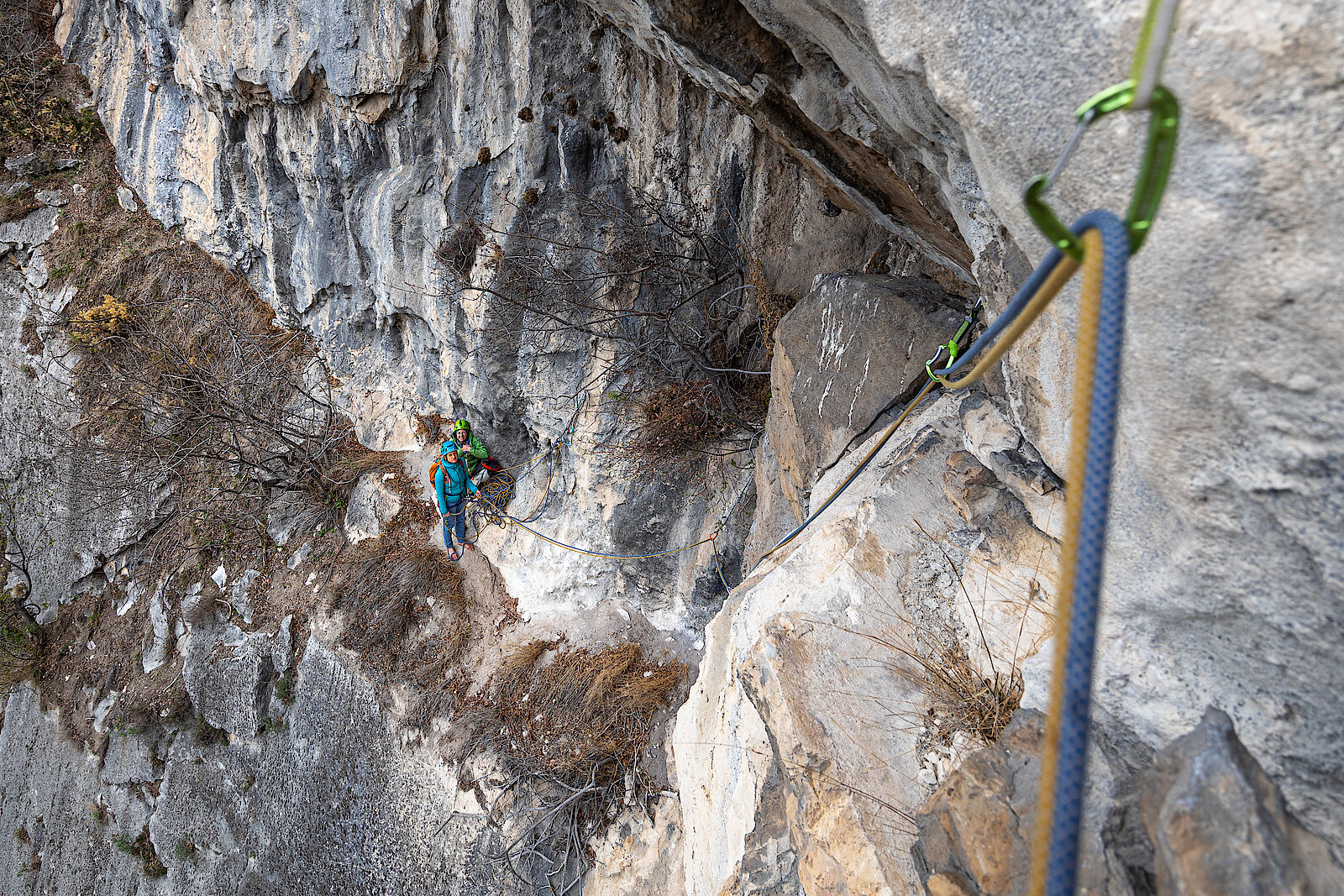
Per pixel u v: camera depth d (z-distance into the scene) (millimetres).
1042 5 1590
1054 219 1095
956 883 2064
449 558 9039
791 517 5480
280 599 10031
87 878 11203
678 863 6242
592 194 7293
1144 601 1982
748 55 3590
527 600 8414
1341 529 1436
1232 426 1541
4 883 12039
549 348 7805
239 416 10539
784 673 3049
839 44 2730
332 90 8484
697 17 3508
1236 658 1819
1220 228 1391
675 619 7801
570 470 8250
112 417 11367
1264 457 1507
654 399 7574
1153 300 1562
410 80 8008
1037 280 1298
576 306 7406
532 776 7184
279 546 10375
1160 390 1644
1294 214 1292
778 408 5441
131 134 11852
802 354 5086
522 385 8102
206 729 10312
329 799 8656
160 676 10953
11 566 12539
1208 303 1464
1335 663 1584
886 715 2781
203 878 9875
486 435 8812
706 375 7129
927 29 1955
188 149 11008
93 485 11500
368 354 10297
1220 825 1550
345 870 8258
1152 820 1735
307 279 10219
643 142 7008
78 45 12656
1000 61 1747
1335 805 1639
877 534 3428
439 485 8516
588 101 7113
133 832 10883
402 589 8883
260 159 10039
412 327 9344
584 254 7293
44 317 11891
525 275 7504
